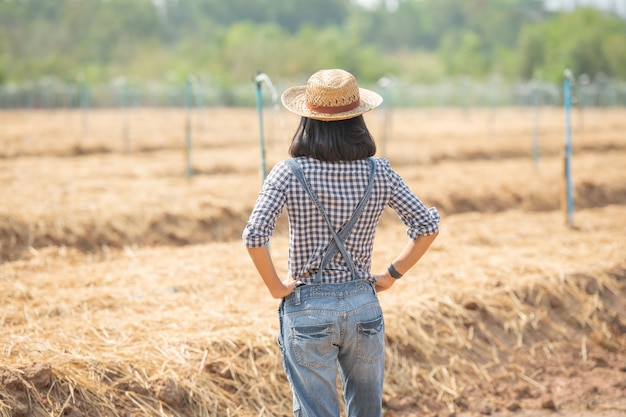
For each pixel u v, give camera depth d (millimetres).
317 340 5148
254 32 139875
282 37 135000
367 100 5445
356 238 5320
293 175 5219
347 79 5273
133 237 13164
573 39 106562
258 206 5152
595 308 10305
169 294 9539
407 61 149750
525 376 9039
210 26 191625
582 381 9070
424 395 8453
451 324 9297
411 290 9930
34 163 20453
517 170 21484
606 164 23047
